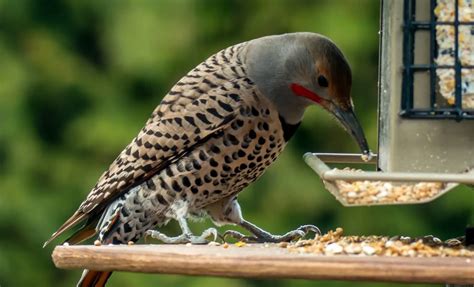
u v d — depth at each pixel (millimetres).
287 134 12039
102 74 20281
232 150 11844
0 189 19891
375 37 19016
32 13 20609
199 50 19641
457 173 10164
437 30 10641
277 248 10258
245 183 12156
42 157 20094
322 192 19297
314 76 11711
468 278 9367
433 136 10641
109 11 20234
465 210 19172
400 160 10648
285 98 11852
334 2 19250
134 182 11930
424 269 9406
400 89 10656
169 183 11867
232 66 12008
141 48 19609
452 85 10633
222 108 11812
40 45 20391
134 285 19125
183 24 19562
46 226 19891
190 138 11812
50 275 20094
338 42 19031
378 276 9438
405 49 10664
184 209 11914
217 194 12039
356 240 10477
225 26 19609
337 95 11727
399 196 10055
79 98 20250
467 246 10359
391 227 19234
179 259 9742
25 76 20234
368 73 19094
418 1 10695
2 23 20484
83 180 19953
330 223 19344
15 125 20109
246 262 9594
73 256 10000
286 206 19312
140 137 11984
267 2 19547
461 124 10625
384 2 11250
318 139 19562
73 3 20406
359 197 10047
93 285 11445
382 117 11148
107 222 11977
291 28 19406
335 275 9477
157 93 19844
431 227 19234
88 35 20578
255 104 11836
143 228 12000
